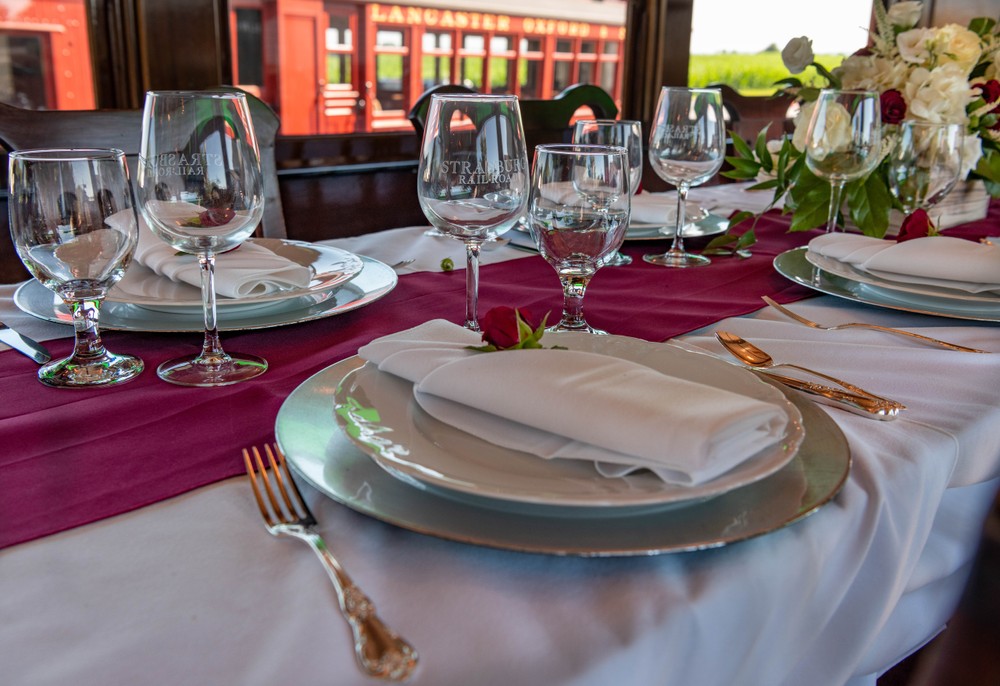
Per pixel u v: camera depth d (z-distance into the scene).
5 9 1.86
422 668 0.34
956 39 1.25
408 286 0.94
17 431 0.54
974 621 0.71
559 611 0.38
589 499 0.40
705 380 0.56
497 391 0.49
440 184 0.73
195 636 0.36
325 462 0.48
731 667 0.42
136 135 1.19
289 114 2.41
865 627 0.51
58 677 0.33
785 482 0.46
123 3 1.89
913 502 0.52
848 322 0.83
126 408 0.59
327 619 0.37
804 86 1.37
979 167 1.34
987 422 0.59
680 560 0.41
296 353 0.71
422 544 0.42
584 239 0.72
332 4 2.42
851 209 1.24
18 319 0.79
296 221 1.98
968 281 0.84
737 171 1.34
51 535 0.43
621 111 3.07
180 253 0.83
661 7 2.92
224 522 0.45
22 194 0.60
